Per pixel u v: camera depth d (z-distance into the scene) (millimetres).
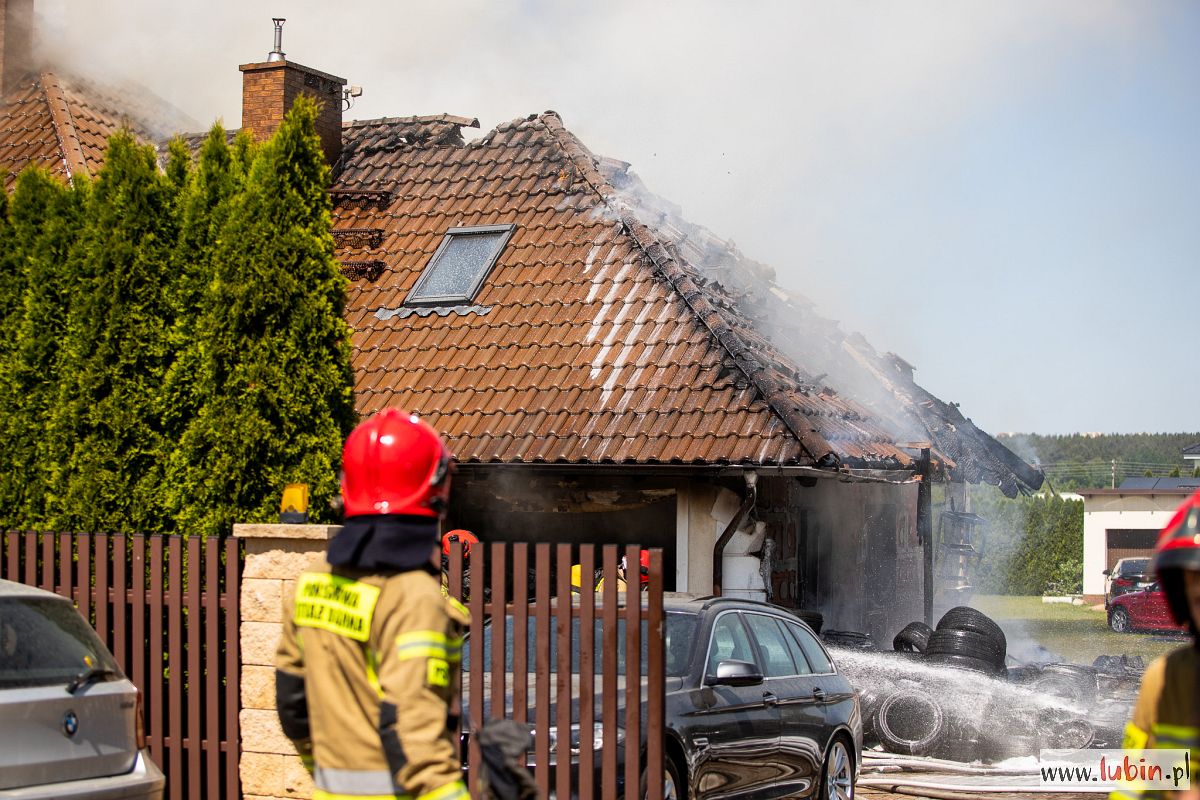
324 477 8992
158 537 7867
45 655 6254
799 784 8945
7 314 10172
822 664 9891
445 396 14133
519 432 13320
